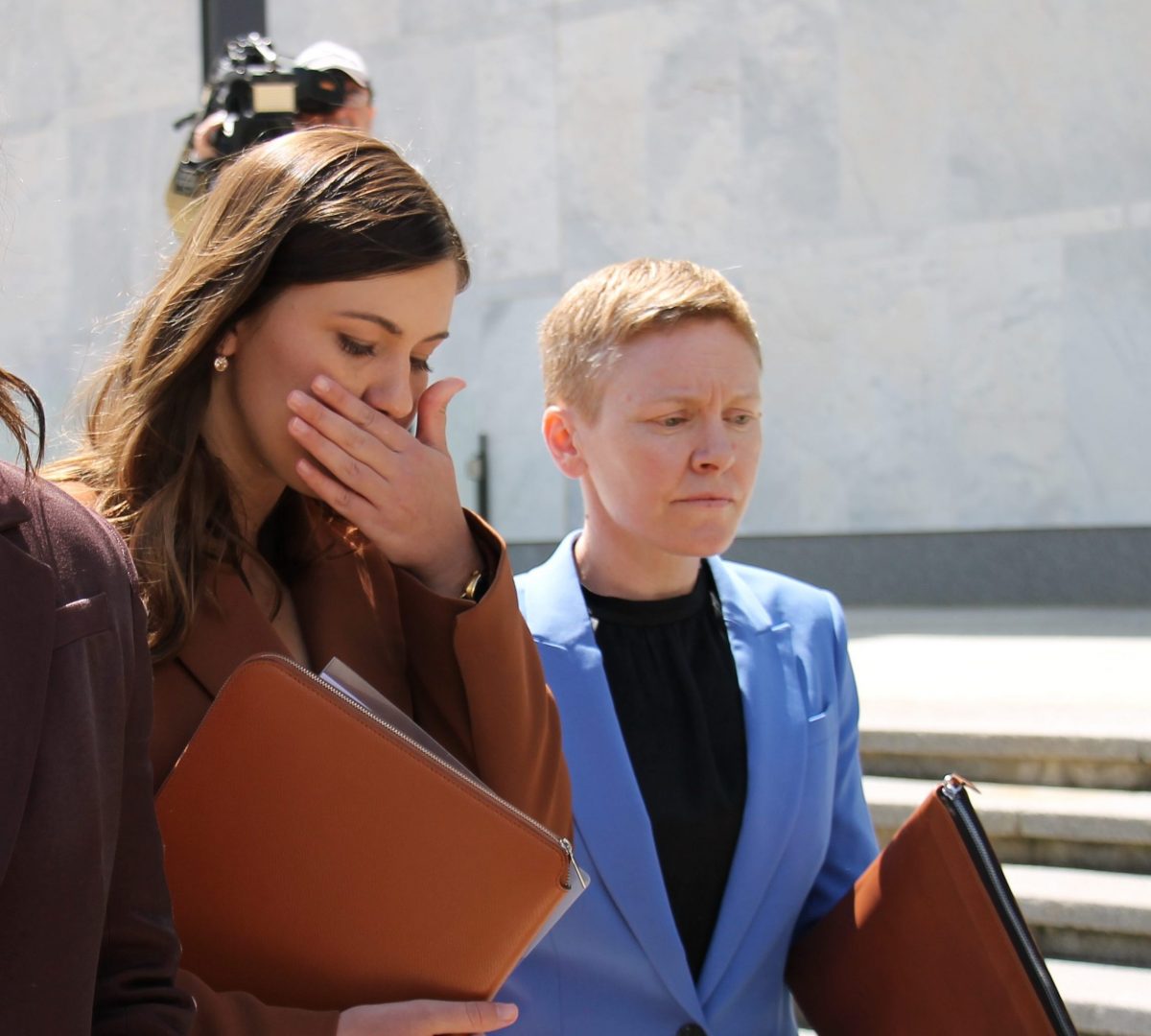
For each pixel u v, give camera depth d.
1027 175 7.08
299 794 1.32
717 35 7.61
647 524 1.91
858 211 7.37
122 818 1.09
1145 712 3.73
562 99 7.89
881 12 7.31
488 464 7.98
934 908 1.80
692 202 7.66
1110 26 6.93
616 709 1.97
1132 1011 2.80
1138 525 6.90
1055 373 7.05
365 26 8.26
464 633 1.52
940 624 6.18
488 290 8.02
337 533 1.71
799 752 1.96
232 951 1.32
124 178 8.67
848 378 7.41
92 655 1.04
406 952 1.34
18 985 0.96
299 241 1.45
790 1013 2.06
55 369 8.77
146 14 8.66
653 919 1.83
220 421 1.55
